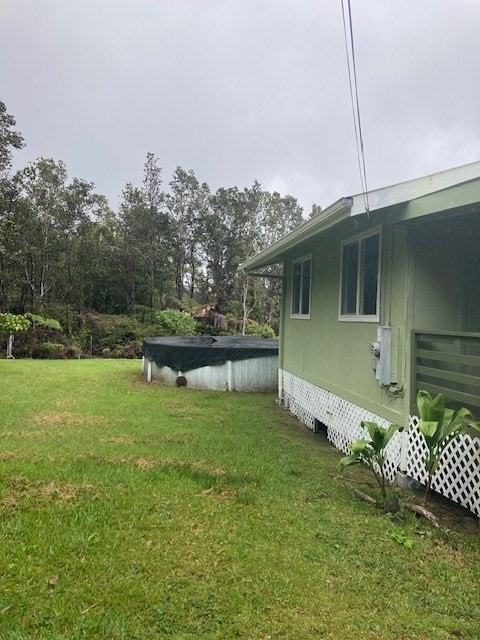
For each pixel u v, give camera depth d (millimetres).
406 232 4219
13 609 2061
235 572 2479
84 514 3016
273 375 10375
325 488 4043
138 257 23172
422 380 4098
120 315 22422
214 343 11391
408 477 4109
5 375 10375
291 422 7172
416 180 3818
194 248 25266
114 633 1946
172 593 2248
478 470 3354
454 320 4355
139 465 4160
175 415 6949
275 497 3672
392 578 2564
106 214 25250
